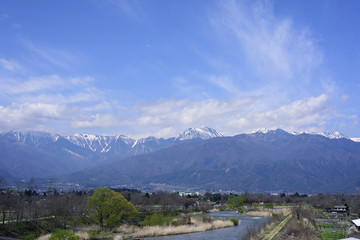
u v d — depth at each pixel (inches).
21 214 4010.8
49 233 3693.4
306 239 3166.8
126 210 4382.4
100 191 4404.5
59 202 4702.3
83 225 4311.0
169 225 4343.0
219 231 4121.6
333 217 5905.5
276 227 3875.5
